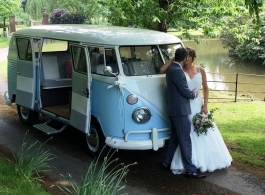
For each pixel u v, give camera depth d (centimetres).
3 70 1653
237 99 1249
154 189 519
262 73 2102
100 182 446
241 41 1183
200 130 551
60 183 527
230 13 1038
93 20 2523
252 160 621
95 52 590
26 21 4144
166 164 577
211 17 1140
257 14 529
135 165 603
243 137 768
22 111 823
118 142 558
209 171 570
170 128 578
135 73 569
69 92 734
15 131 773
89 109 589
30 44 741
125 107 552
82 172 572
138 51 586
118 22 1093
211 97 1290
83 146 689
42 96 752
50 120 746
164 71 575
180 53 539
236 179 552
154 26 1021
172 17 1025
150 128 563
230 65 2300
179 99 536
